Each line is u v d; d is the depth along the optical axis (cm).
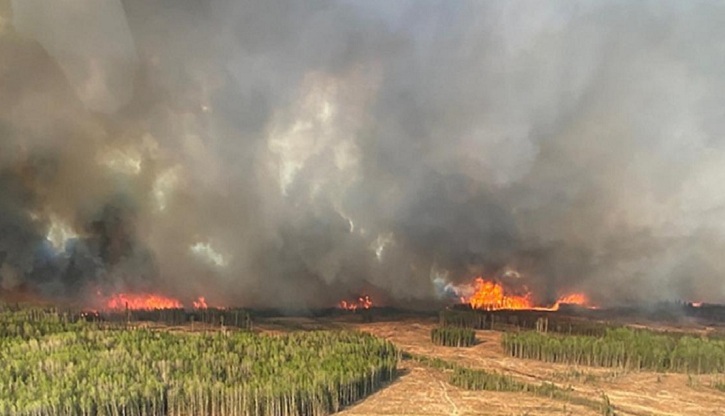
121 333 11231
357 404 8581
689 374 11106
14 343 9875
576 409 8400
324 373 8612
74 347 9731
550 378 10612
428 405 8506
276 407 8000
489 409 8312
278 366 9438
